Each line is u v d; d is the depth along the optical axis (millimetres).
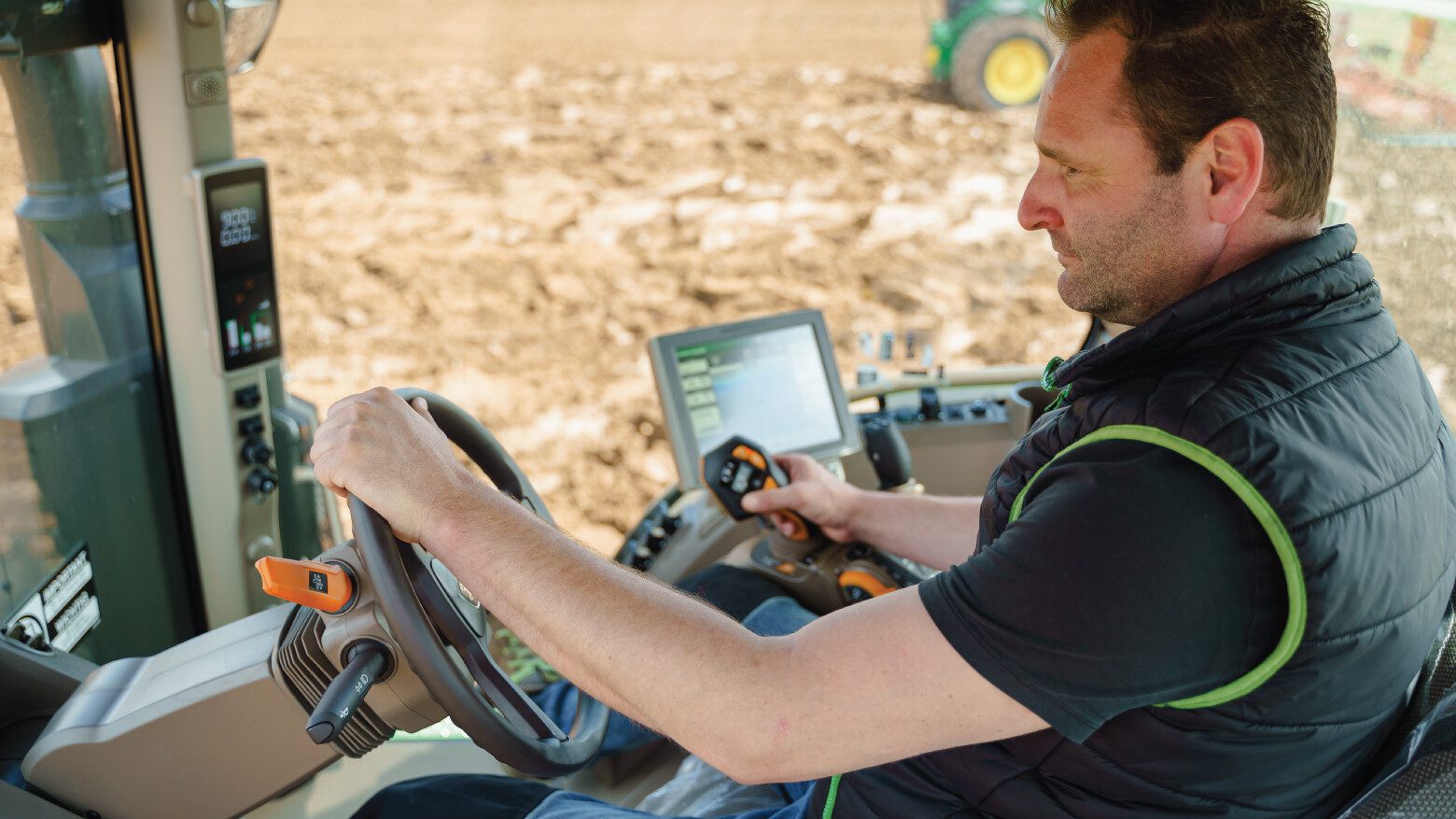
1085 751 1098
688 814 1685
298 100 9367
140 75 2070
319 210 7121
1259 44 1015
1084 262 1133
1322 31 1043
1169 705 1042
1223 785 1070
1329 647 999
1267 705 1018
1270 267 1060
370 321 5734
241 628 1540
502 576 1178
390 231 6836
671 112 9188
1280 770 1074
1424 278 2738
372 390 1274
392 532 1281
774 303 6008
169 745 1471
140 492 2305
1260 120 1027
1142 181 1074
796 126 8805
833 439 2414
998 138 8555
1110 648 980
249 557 2477
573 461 4449
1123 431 1030
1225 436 984
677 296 6070
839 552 2111
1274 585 983
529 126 8828
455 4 12945
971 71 9086
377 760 1977
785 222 7047
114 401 2213
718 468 2102
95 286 2150
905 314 5906
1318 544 967
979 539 1240
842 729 1060
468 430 1562
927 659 1034
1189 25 1020
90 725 1479
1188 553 972
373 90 9758
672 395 2285
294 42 11312
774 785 1716
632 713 1141
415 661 1271
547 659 1181
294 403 2588
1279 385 1024
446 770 1969
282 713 1456
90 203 2123
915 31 12094
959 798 1216
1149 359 1094
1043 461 1152
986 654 1013
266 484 2426
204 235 2146
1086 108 1075
